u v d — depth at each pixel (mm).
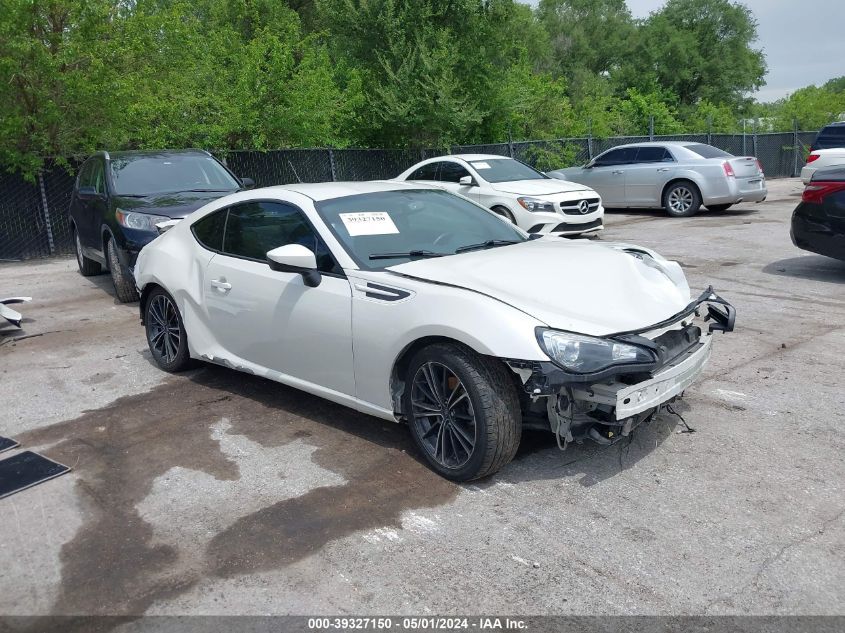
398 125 18766
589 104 28688
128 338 6996
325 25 29281
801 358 5684
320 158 16922
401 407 4148
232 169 15406
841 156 15961
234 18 25531
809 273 8828
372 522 3498
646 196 15609
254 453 4305
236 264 5008
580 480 3842
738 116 56469
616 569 3072
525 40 42969
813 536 3262
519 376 3682
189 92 15508
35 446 4508
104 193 8844
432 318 3760
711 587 2936
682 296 4207
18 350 6738
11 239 13023
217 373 5805
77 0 12648
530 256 4316
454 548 3262
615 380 3613
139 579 3104
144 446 4453
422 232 4688
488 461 3684
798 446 4156
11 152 12562
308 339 4461
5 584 3096
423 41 18625
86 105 13164
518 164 13031
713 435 4332
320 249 4469
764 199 16750
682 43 56094
